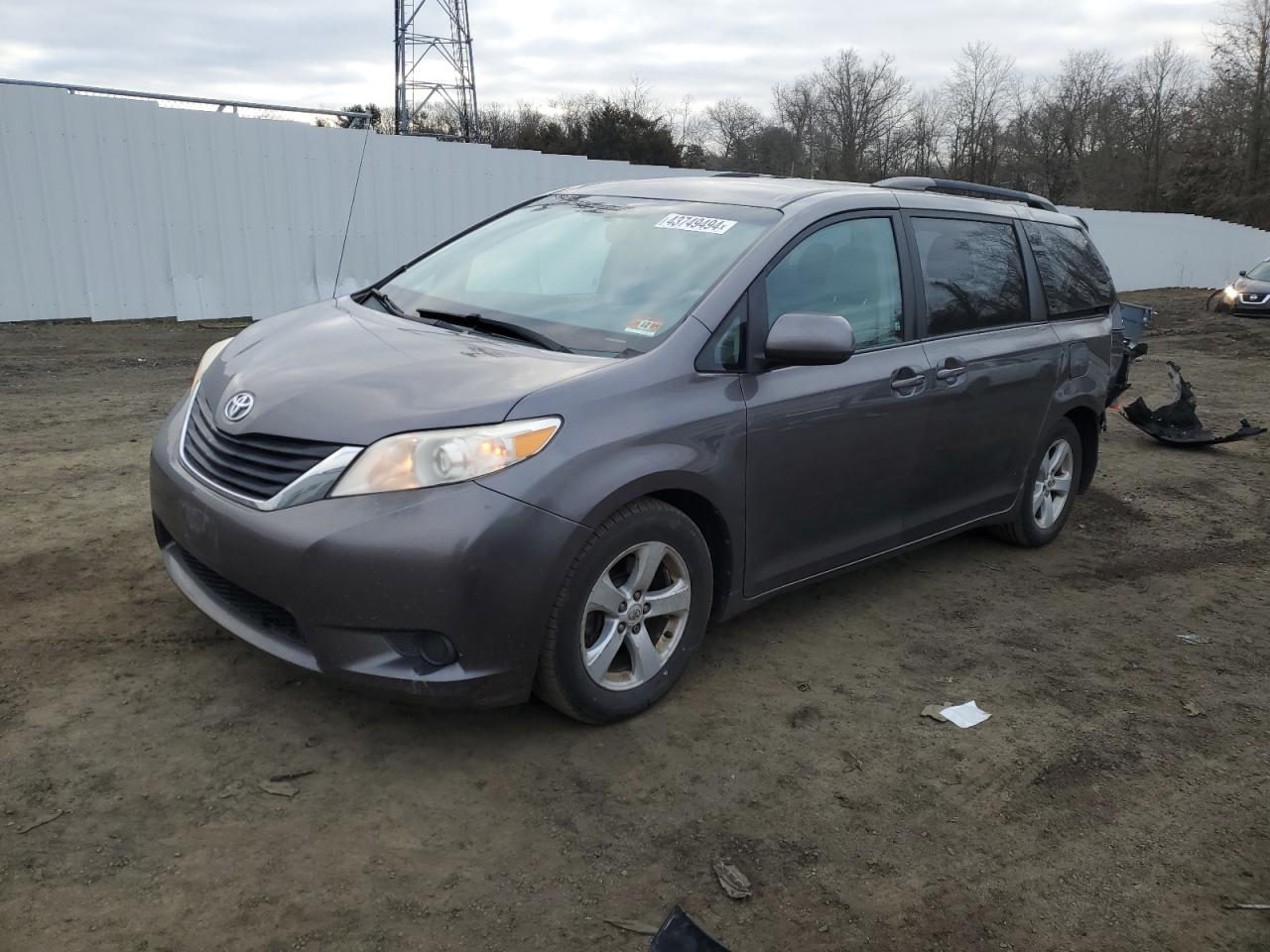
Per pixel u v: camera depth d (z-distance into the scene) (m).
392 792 2.84
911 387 4.11
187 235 11.48
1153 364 14.37
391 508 2.74
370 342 3.42
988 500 4.93
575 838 2.72
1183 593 5.12
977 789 3.15
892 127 57.50
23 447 5.98
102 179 10.80
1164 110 59.91
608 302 3.61
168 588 4.02
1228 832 3.04
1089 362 5.46
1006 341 4.77
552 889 2.52
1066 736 3.54
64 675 3.29
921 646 4.20
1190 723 3.72
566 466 2.89
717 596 3.61
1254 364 14.59
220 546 2.92
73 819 2.60
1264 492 7.33
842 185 4.40
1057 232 5.54
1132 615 4.77
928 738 3.44
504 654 2.85
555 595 2.92
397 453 2.78
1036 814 3.05
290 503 2.81
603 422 3.01
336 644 2.78
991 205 5.04
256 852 2.55
